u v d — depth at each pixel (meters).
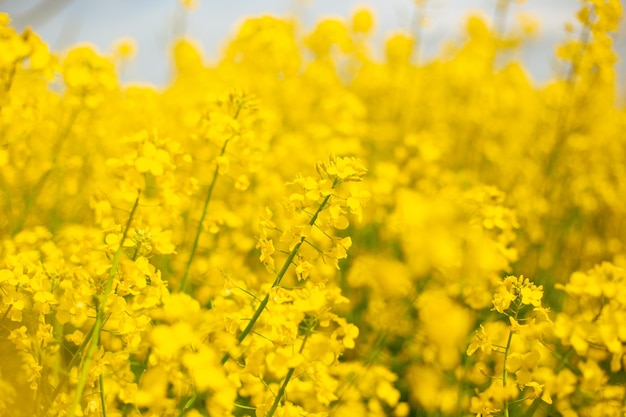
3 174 1.38
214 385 0.91
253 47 3.07
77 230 1.27
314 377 0.97
